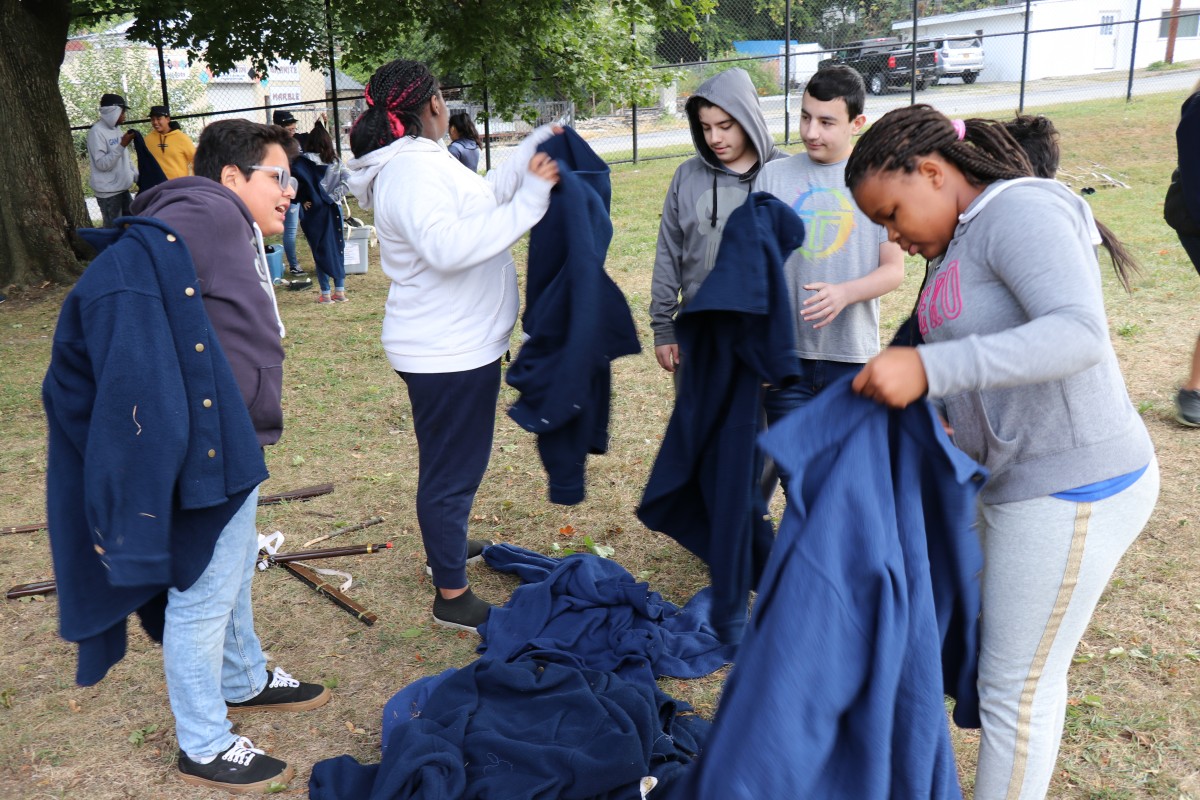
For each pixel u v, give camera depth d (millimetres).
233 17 13453
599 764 2641
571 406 2793
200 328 2492
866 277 3221
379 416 6359
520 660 3342
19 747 3170
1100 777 2795
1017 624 2045
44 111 10883
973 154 1911
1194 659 3285
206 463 2523
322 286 9672
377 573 4254
